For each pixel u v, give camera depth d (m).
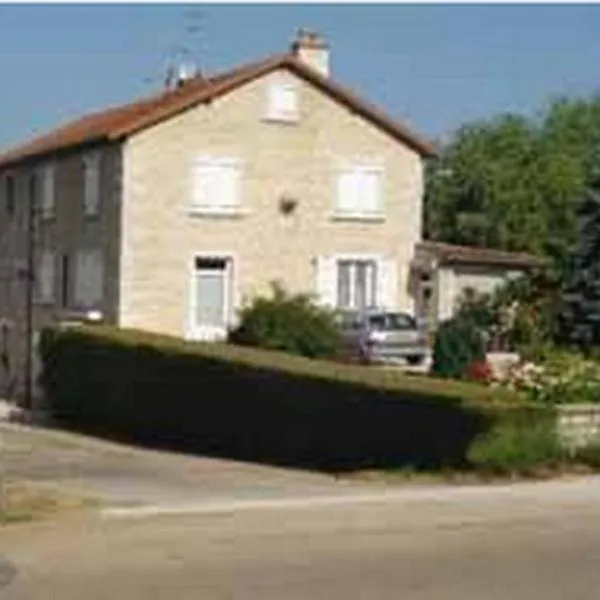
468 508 18.53
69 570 13.86
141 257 47.28
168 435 35.75
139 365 37.38
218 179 48.19
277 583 13.36
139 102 53.22
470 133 82.00
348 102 49.62
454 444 24.31
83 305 49.69
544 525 17.20
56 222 52.03
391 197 50.59
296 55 50.59
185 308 47.75
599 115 83.56
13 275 55.50
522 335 40.22
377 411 26.97
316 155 49.44
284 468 28.59
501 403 23.64
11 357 55.06
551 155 80.19
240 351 33.94
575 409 23.53
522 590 13.30
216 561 14.42
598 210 39.25
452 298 51.28
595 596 13.06
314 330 42.69
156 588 13.04
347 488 22.06
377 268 50.38
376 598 12.80
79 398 40.81
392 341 44.22
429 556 14.94
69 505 18.34
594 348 36.12
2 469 26.81
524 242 76.06
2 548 15.12
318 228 49.50
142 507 18.34
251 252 48.59
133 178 47.12
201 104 47.84
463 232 77.75
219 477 25.92
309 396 29.45
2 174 56.72
